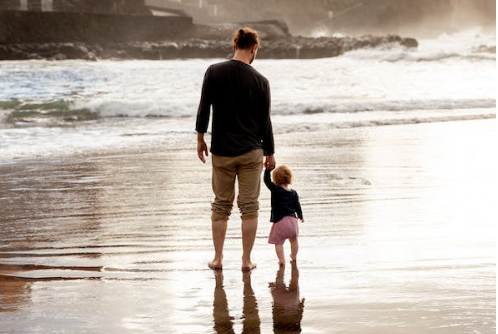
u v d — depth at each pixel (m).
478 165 13.87
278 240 7.01
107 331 5.07
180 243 8.06
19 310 5.58
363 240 7.95
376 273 6.53
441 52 81.19
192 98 32.22
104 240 8.22
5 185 12.15
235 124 6.93
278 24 137.25
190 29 121.44
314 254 7.37
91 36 108.50
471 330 4.91
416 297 5.72
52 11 111.94
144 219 9.38
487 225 8.66
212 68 6.92
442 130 20.09
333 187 11.52
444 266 6.72
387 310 5.39
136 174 13.25
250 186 6.97
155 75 52.91
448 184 11.78
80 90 38.16
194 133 20.06
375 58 86.75
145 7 135.88
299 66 70.44
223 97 6.87
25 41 101.62
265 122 7.01
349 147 16.72
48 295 6.00
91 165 14.37
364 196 10.72
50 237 8.39
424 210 9.65
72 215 9.69
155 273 6.76
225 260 7.28
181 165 14.38
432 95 32.69
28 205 10.45
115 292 6.09
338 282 6.25
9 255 7.53
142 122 23.38
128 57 96.88
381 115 24.41
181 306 5.66
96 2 125.62
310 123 21.59
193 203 10.48
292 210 7.08
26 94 35.41
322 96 32.66
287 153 15.68
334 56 103.19
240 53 6.98
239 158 6.91
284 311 5.45
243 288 6.17
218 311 5.50
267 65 73.44
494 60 75.31
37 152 16.27
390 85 40.75
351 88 38.94
